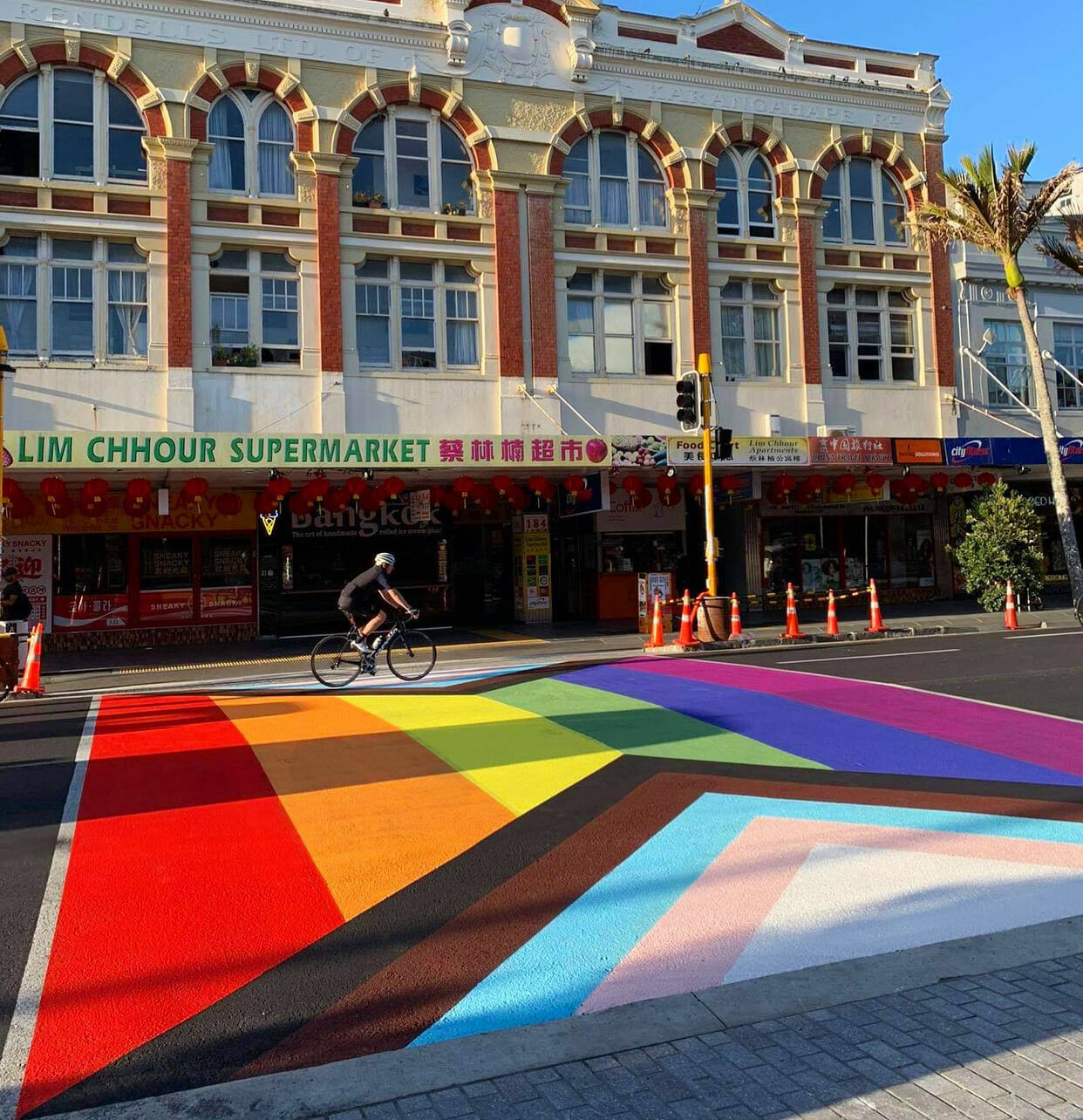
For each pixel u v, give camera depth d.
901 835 5.91
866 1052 3.35
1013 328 25.80
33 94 18.78
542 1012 3.76
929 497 26.34
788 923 4.57
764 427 23.16
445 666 15.10
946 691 11.07
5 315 18.41
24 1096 3.27
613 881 5.21
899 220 25.00
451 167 21.44
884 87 24.55
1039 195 20.06
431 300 21.12
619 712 10.17
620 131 22.70
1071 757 7.87
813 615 23.03
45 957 4.39
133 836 6.15
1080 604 19.41
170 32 19.38
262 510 18.77
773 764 7.81
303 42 20.22
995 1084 3.13
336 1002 3.92
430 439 17.89
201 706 11.43
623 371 22.36
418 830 6.19
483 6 21.58
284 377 19.77
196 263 19.36
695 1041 3.45
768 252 23.67
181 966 4.28
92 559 20.45
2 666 12.32
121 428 18.72
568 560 25.70
